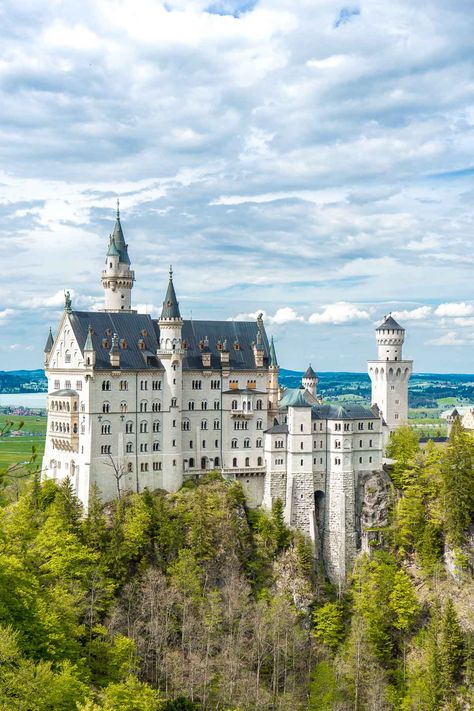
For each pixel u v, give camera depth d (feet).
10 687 261.44
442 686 497.46
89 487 560.61
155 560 535.60
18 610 322.96
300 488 620.49
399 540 622.95
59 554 460.14
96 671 376.27
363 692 507.30
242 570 567.18
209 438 624.59
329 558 628.28
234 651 485.15
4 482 165.99
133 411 584.40
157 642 463.01
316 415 636.07
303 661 529.86
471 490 604.90
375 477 644.69
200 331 646.74
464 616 551.18
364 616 551.59
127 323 612.29
